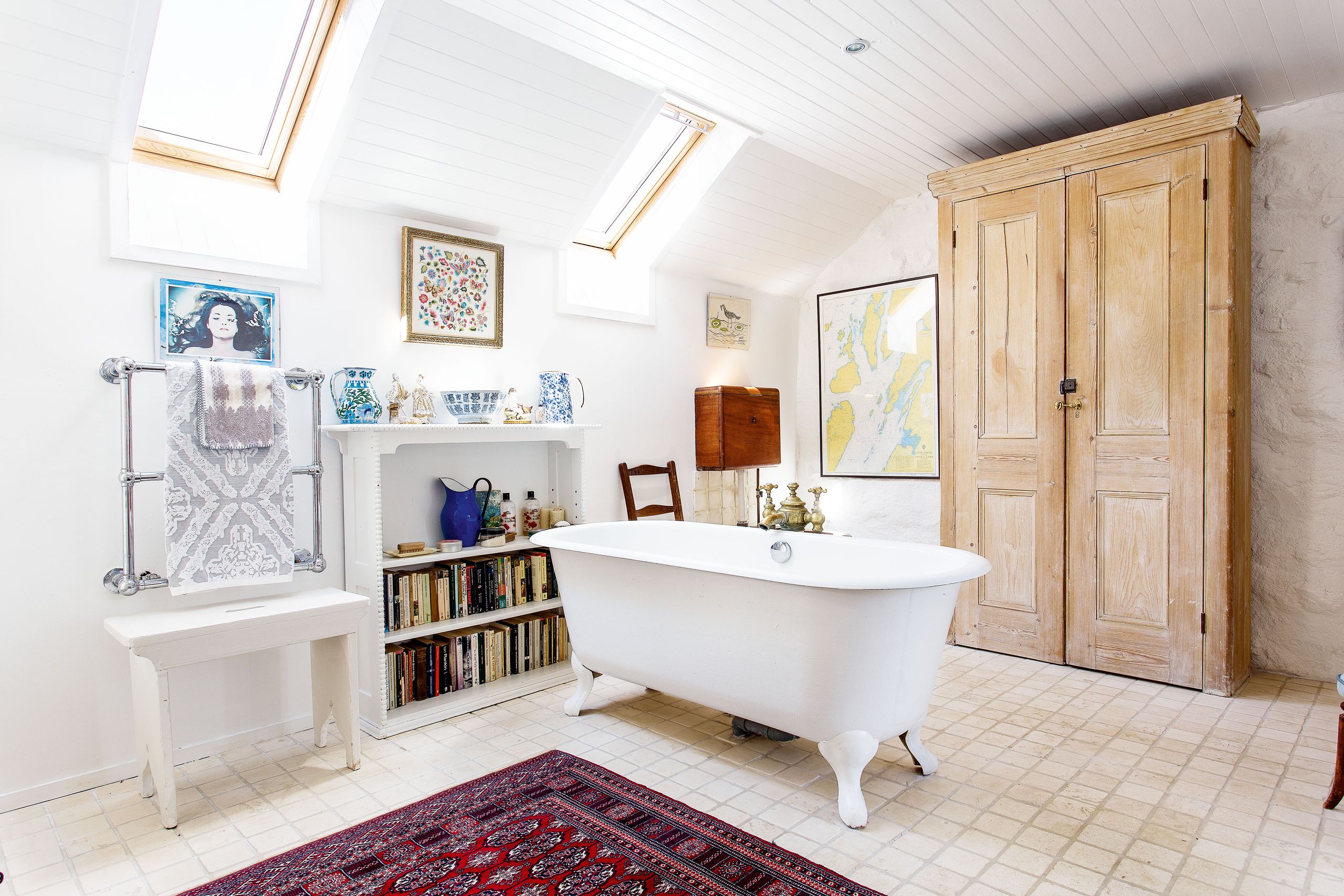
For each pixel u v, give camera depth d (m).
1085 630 3.31
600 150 3.26
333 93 2.65
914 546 2.59
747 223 4.14
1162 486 3.09
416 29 2.47
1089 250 3.23
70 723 2.34
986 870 1.84
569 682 3.33
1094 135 3.18
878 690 2.10
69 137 2.31
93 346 2.38
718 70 2.93
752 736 2.69
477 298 3.37
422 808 2.18
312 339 2.88
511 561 3.32
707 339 4.49
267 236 2.84
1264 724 2.71
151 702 2.14
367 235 3.04
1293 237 3.19
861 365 4.68
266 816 2.17
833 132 3.54
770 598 2.20
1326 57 2.83
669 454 4.29
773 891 1.77
